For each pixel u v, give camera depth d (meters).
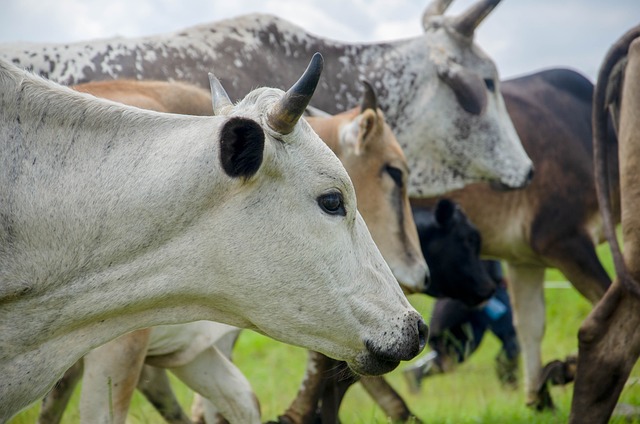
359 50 9.48
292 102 4.91
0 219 4.85
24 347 4.95
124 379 6.24
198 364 6.91
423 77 9.41
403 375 11.48
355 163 7.59
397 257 7.60
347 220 5.18
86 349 5.11
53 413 7.64
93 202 4.93
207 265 5.02
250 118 4.88
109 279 4.97
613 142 10.20
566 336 13.55
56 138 4.99
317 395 8.09
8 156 4.92
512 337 11.76
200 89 7.10
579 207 10.35
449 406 10.30
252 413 6.97
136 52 8.34
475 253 10.48
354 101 9.34
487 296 10.54
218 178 4.91
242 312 5.17
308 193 5.05
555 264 10.41
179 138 5.02
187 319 5.21
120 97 6.48
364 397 11.00
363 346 5.21
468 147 9.38
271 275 5.03
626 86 6.73
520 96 10.53
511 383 11.68
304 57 9.24
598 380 6.57
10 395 4.93
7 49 7.95
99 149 5.01
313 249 5.05
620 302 6.61
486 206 10.42
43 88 5.04
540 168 10.35
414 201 10.58
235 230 4.97
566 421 8.41
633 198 6.62
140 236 4.95
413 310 5.32
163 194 4.92
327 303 5.11
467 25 9.44
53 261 4.92
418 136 9.44
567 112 10.59
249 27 9.05
